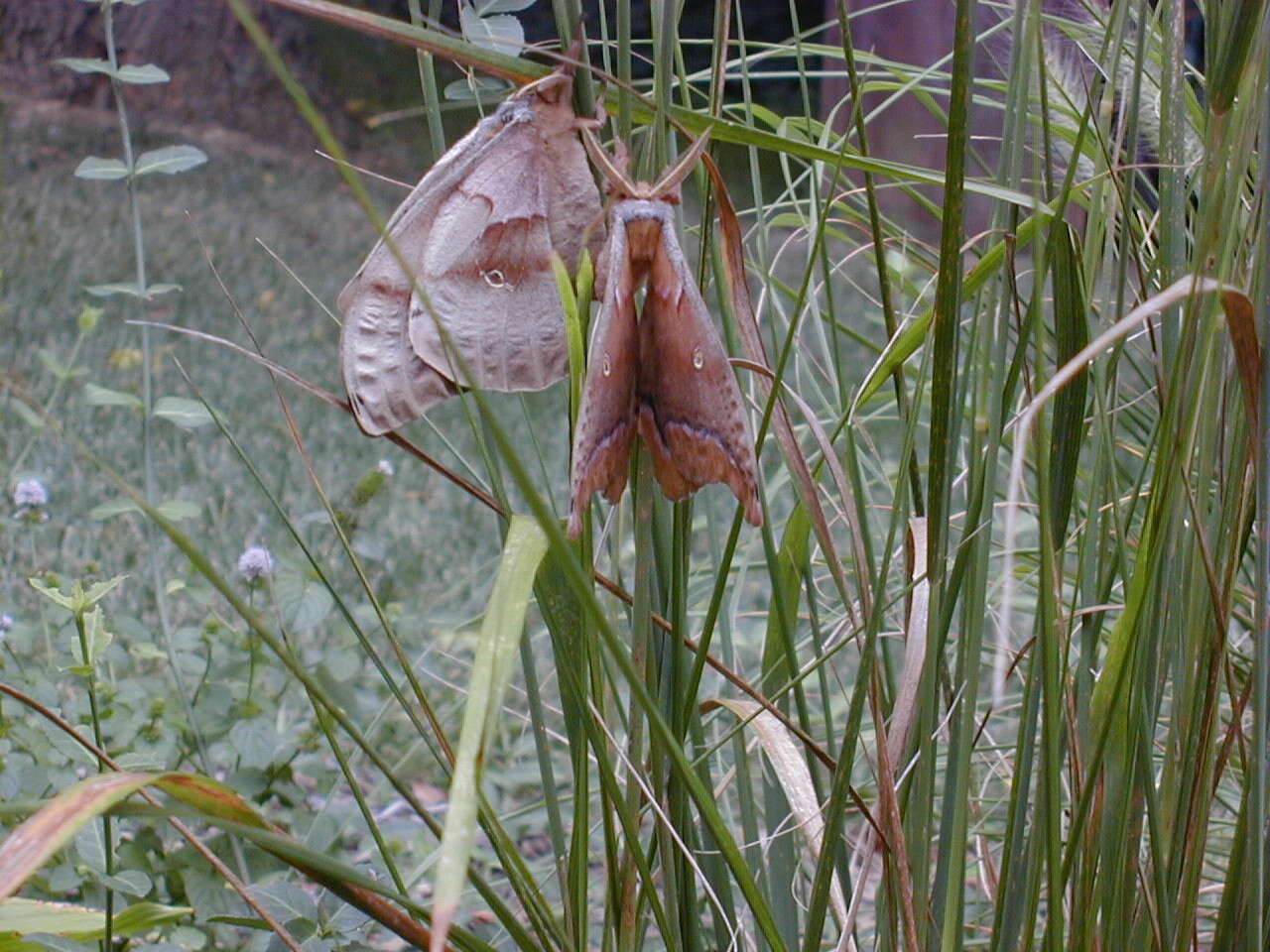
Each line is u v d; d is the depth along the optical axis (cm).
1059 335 56
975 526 55
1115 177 56
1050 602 53
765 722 59
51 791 76
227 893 79
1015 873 58
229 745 85
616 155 52
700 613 86
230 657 93
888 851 57
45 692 80
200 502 163
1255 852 54
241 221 317
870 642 55
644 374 52
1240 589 72
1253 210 56
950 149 51
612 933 61
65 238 285
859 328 219
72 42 396
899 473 55
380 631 111
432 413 206
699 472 52
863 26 169
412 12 53
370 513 168
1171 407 52
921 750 56
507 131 53
